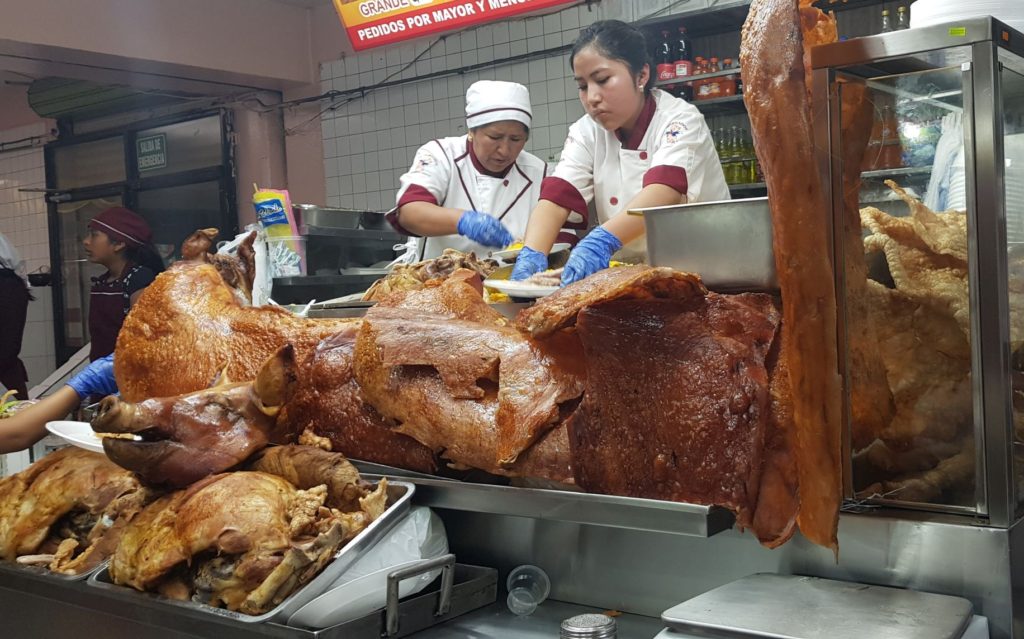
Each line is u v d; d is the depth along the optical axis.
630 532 1.59
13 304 6.39
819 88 1.47
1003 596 1.30
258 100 7.46
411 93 6.89
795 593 1.35
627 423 1.42
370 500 1.55
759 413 1.34
